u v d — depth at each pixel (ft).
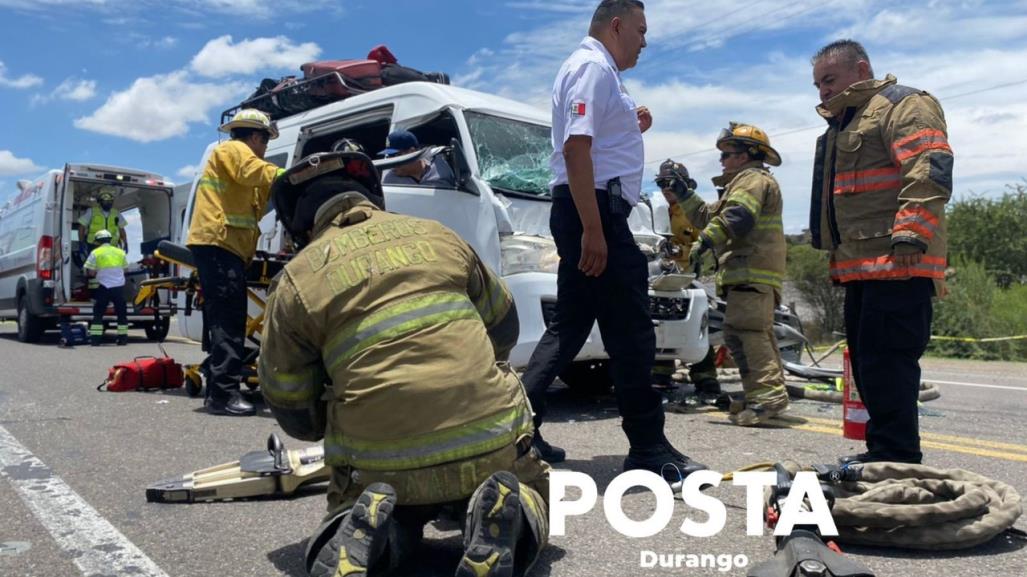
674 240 22.70
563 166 12.75
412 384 8.13
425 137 21.99
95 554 9.56
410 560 9.29
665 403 20.94
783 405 18.01
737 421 18.21
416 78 26.50
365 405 8.21
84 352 39.19
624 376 12.58
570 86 12.14
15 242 49.21
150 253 50.42
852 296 12.72
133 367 23.08
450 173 19.10
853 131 12.29
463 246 9.32
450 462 8.15
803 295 66.80
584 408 20.84
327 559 7.47
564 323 13.34
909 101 11.85
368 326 8.34
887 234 11.97
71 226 45.34
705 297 21.15
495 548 7.44
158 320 48.88
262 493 11.90
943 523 9.60
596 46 12.59
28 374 27.89
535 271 18.51
